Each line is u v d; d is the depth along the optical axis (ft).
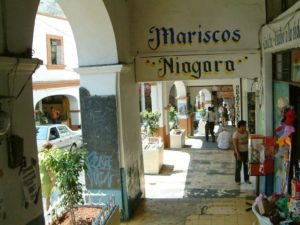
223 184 31.01
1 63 10.01
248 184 30.35
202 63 25.57
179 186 31.48
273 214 15.78
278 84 22.89
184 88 59.47
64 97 67.21
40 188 12.26
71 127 67.00
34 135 12.00
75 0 20.10
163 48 25.71
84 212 18.72
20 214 11.07
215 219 21.53
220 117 69.00
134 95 25.76
